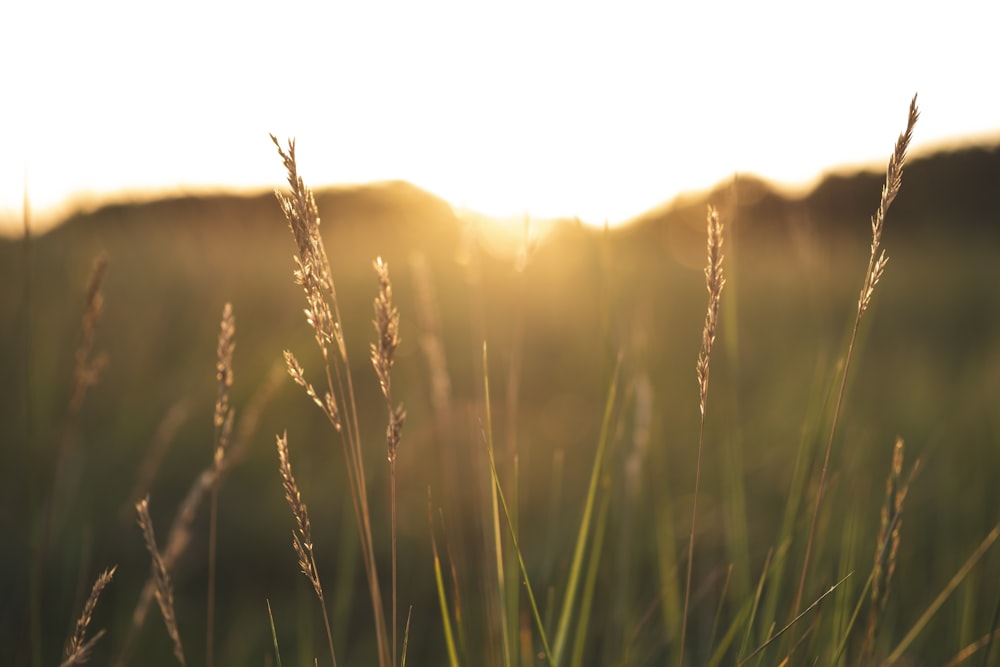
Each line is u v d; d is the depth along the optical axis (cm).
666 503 92
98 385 187
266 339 225
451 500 101
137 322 222
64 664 62
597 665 87
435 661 111
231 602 130
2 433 151
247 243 299
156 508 157
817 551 79
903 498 66
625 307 94
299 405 208
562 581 85
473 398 220
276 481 174
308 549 61
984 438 140
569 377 231
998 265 349
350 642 117
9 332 181
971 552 95
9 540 126
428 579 137
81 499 139
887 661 73
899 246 400
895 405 185
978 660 74
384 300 58
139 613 78
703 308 276
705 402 59
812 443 79
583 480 146
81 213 237
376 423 193
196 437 184
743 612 73
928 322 292
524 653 77
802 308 256
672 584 86
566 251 256
